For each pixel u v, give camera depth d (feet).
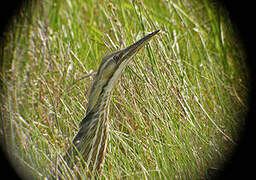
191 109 19.36
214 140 19.33
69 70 19.56
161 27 19.67
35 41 19.88
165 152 19.15
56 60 19.71
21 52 19.84
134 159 19.11
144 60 19.39
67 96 19.38
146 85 19.30
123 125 19.27
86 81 19.49
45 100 19.38
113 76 18.97
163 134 19.21
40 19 20.13
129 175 19.03
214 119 19.44
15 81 19.66
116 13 19.70
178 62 19.44
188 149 19.20
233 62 19.94
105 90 18.95
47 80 19.56
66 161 18.97
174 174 19.11
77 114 19.33
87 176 18.90
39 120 19.38
